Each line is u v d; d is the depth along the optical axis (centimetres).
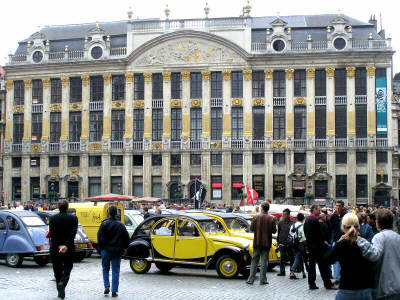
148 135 6750
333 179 6419
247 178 6538
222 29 6700
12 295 1720
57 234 1634
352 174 6406
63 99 7000
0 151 7412
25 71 7131
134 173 6775
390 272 1008
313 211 1923
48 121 7044
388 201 6372
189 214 2277
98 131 6919
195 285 1955
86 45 6956
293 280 2131
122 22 7462
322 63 6531
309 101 6525
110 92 6900
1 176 7344
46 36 7419
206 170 6606
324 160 6494
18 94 7188
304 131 6550
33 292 1780
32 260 2780
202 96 6688
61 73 7019
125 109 6831
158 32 6812
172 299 1667
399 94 7519
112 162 6850
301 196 6481
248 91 6612
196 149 6638
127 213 3169
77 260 2748
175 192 6656
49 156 7006
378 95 6444
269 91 6581
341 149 6444
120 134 6856
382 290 1009
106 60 6850
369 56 6475
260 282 1991
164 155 6688
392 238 1023
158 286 1928
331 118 6488
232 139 6619
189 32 6694
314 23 6956
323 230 1923
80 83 7019
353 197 6384
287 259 2309
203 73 6688
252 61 6612
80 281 2059
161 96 6794
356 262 1012
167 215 2280
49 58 7081
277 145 6531
